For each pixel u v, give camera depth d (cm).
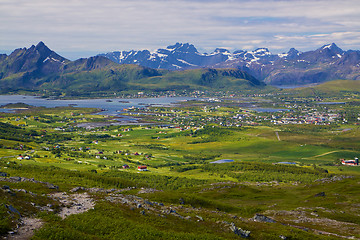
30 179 10100
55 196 7856
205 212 8944
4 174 10850
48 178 16300
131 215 7219
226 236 7025
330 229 8925
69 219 6203
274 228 8069
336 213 10794
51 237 5109
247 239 7106
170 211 8150
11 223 5262
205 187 17575
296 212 10788
